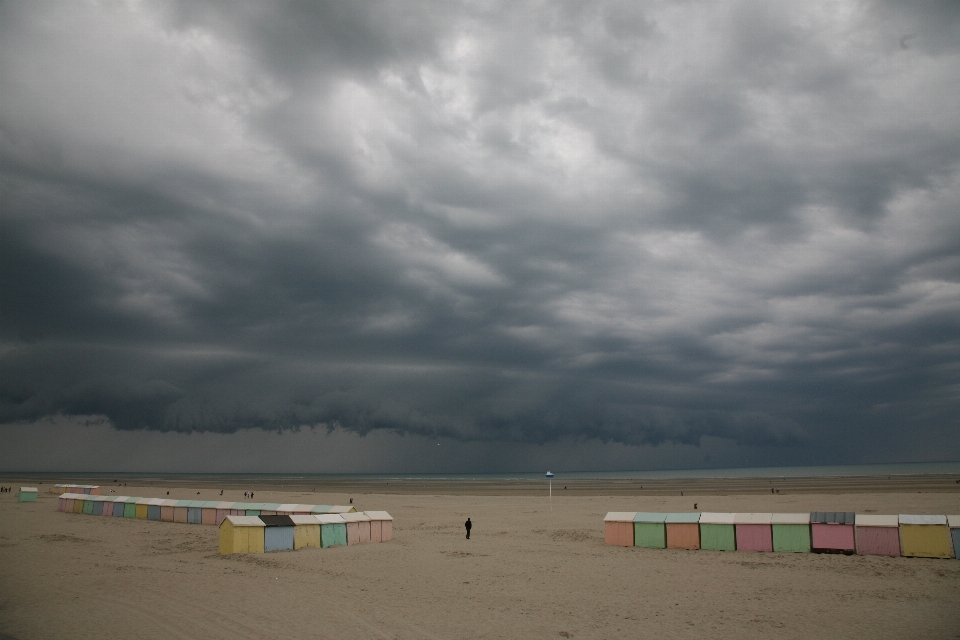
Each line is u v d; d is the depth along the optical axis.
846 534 44.00
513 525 68.38
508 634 24.64
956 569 37.88
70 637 23.77
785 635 24.44
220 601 29.86
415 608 28.91
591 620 26.89
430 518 78.31
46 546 50.03
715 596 31.53
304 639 23.62
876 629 25.17
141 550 47.94
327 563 41.41
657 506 93.19
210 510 68.94
